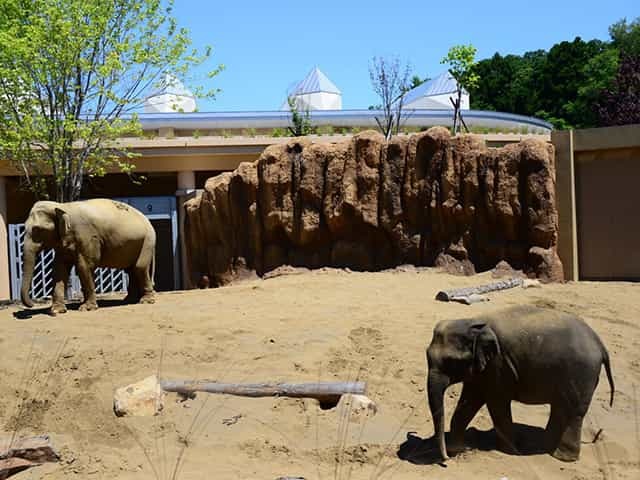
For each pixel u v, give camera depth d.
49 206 12.42
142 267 13.62
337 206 16.16
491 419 7.92
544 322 7.06
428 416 8.29
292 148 16.81
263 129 28.17
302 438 7.78
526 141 15.26
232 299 13.48
